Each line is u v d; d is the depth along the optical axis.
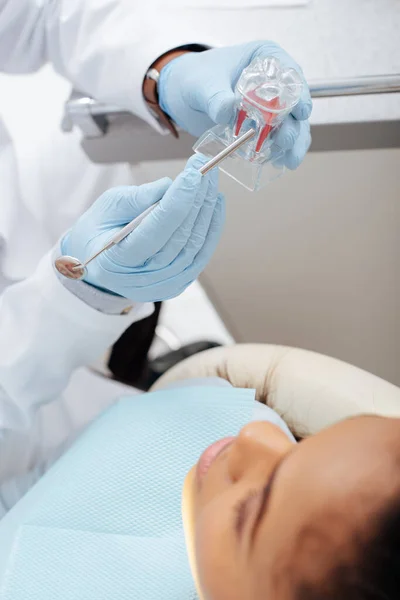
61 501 0.64
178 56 0.76
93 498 0.63
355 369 0.68
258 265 1.20
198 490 0.47
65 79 0.96
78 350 0.76
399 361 1.26
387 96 0.90
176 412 0.65
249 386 0.71
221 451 0.49
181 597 0.56
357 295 1.19
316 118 0.92
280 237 1.14
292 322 1.30
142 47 0.75
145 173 1.05
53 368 0.76
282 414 0.68
